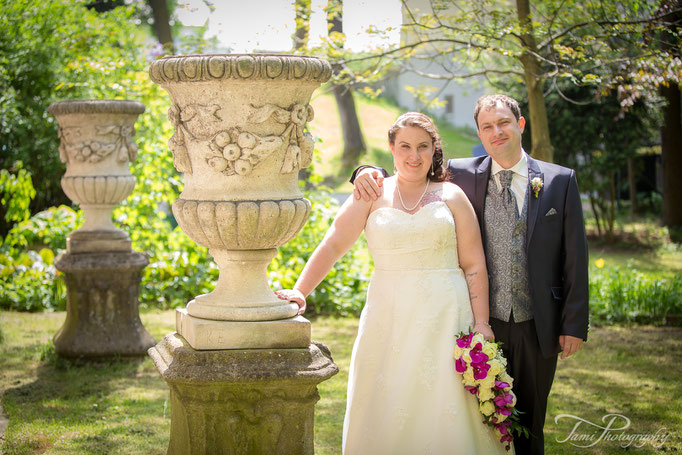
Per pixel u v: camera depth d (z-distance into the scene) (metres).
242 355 2.84
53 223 9.07
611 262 11.55
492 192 3.22
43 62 11.02
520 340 3.14
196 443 2.86
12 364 5.69
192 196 2.93
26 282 8.20
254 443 2.89
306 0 6.77
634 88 6.06
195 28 7.31
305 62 2.84
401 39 7.79
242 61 2.73
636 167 17.02
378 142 24.25
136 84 7.20
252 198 2.86
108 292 5.75
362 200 3.13
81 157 5.55
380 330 3.04
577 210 3.14
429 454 2.93
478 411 2.99
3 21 10.72
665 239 13.67
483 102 3.21
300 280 3.14
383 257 3.06
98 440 4.04
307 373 2.84
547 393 3.19
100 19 10.81
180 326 3.17
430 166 3.11
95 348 5.67
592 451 3.97
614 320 7.49
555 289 3.14
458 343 2.93
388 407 2.98
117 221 8.73
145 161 8.57
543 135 6.81
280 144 2.87
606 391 5.10
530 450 3.19
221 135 2.82
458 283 3.05
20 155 11.33
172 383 3.00
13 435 4.07
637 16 6.57
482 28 6.39
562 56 6.50
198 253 8.47
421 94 8.62
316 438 4.14
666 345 6.47
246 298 2.96
